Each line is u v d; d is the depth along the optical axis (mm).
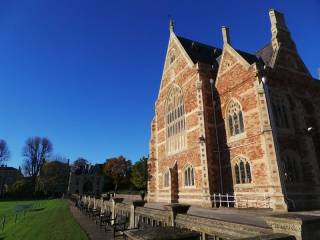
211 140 27984
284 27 28016
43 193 94438
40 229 24297
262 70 24297
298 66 27281
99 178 111812
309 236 5926
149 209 15102
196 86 30172
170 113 36719
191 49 35938
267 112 22344
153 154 41156
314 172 22797
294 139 23953
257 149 23172
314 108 26844
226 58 28438
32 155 99750
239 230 8344
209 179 26469
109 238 17219
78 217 29266
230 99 27250
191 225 10695
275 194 20438
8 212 46969
